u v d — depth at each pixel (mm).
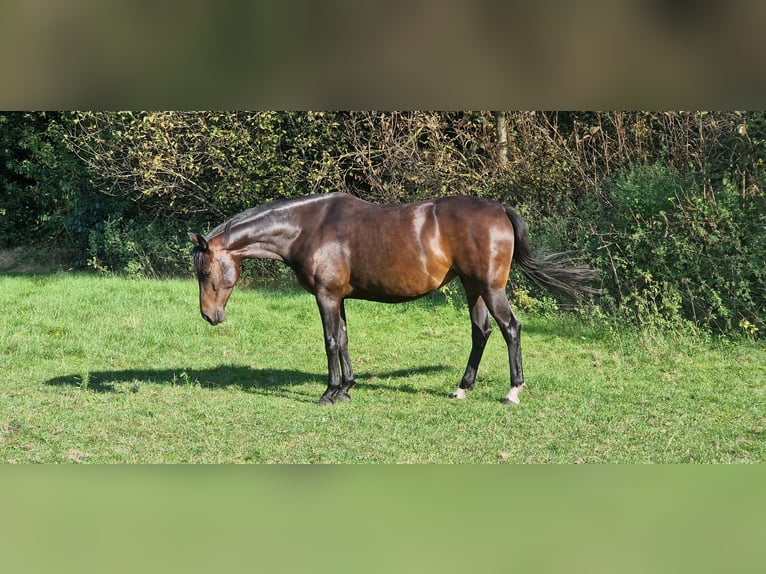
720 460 7957
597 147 16672
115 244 20578
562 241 15484
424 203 10078
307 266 10227
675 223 13914
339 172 18406
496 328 14594
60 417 9578
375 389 10992
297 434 8945
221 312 10469
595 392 10578
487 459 8047
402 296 10125
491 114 17547
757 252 13055
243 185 19047
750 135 14203
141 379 11672
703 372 11531
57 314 15508
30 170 22203
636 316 13758
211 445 8586
